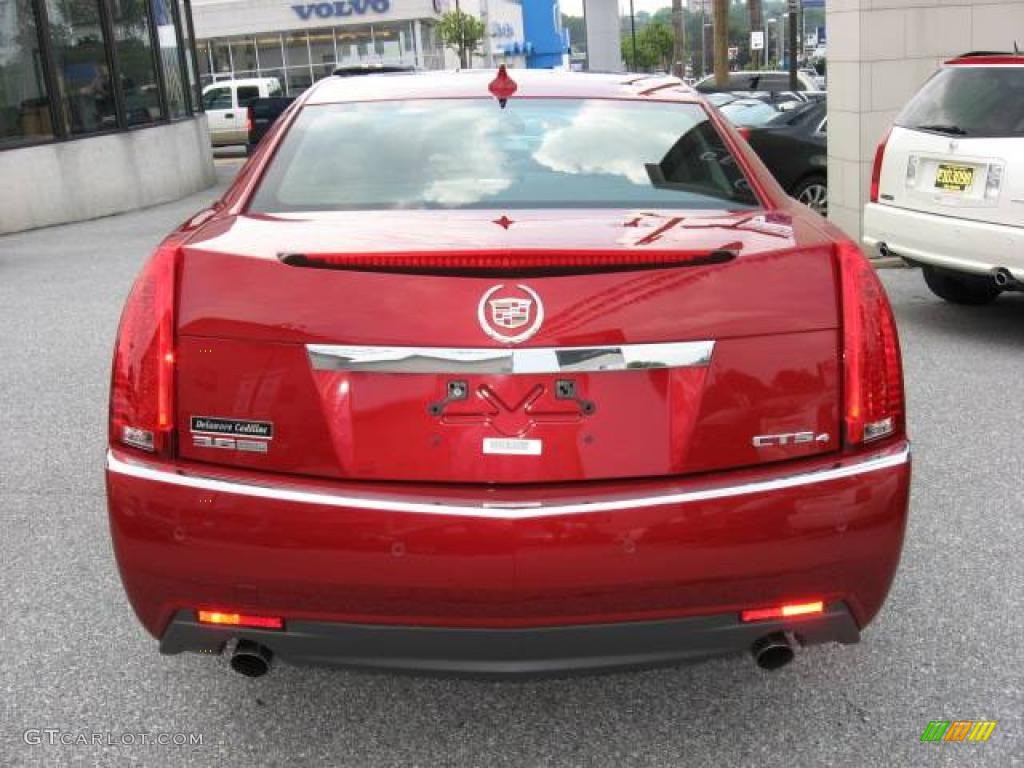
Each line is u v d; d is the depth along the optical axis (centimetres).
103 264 1118
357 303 246
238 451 251
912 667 330
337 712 312
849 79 1008
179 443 254
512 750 293
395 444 246
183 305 254
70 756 290
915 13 988
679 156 335
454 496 244
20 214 1422
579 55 9825
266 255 256
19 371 689
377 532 241
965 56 712
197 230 286
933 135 712
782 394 253
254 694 321
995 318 786
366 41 4916
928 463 496
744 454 252
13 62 1420
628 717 308
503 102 360
